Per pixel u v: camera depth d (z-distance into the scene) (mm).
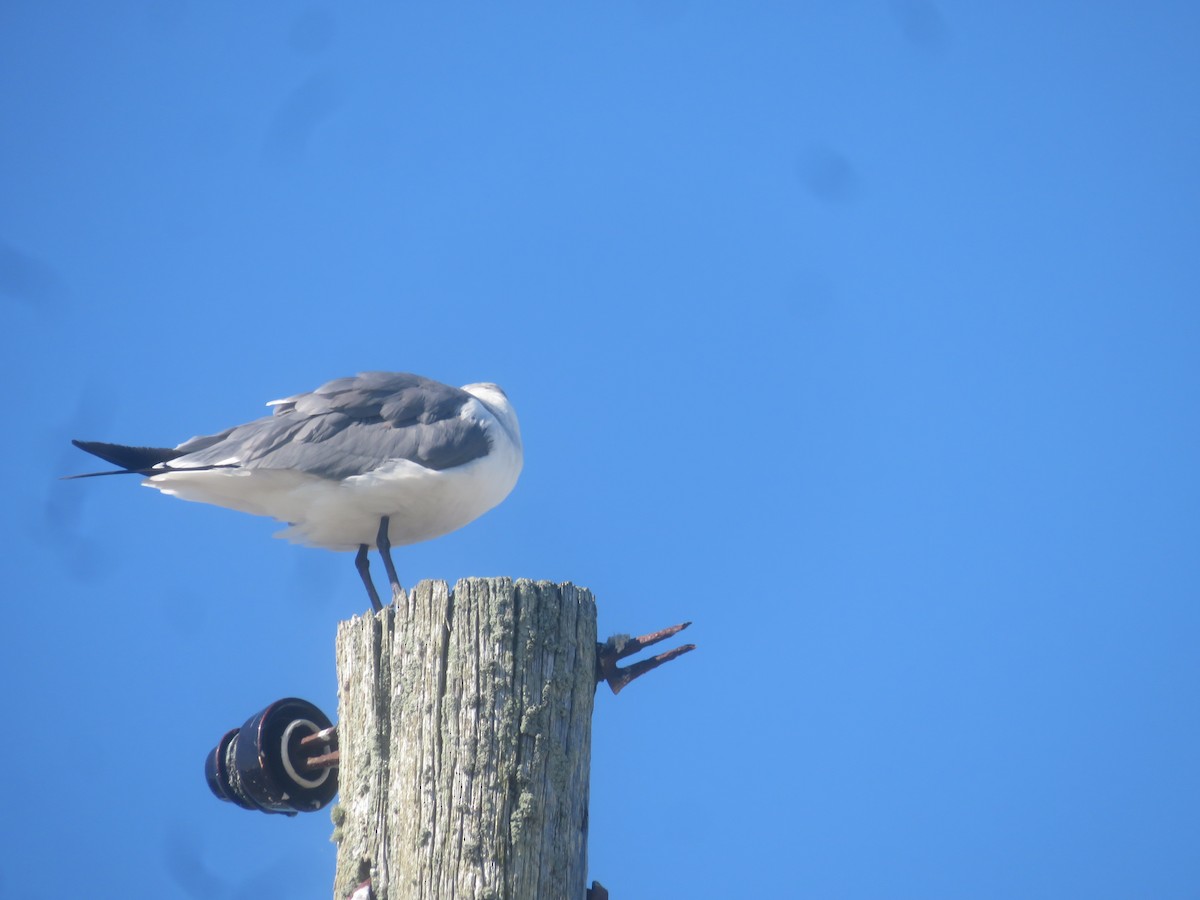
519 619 10609
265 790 11898
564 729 10539
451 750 10312
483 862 10055
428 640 10641
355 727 10930
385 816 10461
